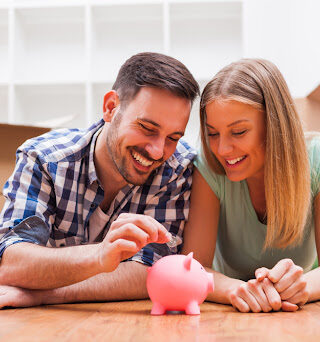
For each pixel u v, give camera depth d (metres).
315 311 1.14
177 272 1.09
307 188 1.38
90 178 1.43
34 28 3.79
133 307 1.21
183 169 1.53
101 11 3.59
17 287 1.20
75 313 1.10
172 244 1.45
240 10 3.64
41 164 1.37
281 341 0.77
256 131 1.31
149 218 1.11
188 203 1.54
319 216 1.47
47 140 1.46
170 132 1.30
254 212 1.55
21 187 1.33
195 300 1.09
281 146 1.33
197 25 3.73
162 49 3.73
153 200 1.51
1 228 1.27
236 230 1.59
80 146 1.44
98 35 3.74
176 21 3.73
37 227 1.29
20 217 1.29
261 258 1.61
